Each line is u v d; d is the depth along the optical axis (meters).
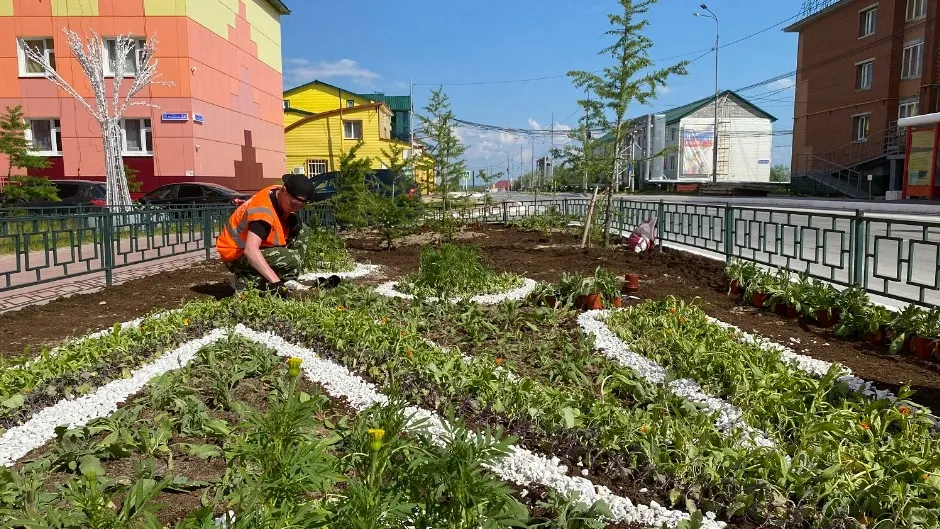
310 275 8.50
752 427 3.44
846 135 34.44
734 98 52.25
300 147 37.25
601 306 6.25
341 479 2.07
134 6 21.59
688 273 8.64
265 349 4.69
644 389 4.06
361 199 12.40
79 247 7.64
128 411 3.58
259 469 2.56
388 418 2.67
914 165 26.38
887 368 4.58
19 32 21.61
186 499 2.75
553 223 16.48
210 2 23.50
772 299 6.36
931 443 3.11
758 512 2.62
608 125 11.64
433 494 2.11
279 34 30.97
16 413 3.58
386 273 8.98
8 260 10.95
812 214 7.28
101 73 19.02
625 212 14.59
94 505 2.00
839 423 3.27
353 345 4.70
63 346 4.57
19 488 2.65
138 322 5.66
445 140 15.59
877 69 31.92
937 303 6.86
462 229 16.03
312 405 2.26
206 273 9.00
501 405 3.59
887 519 2.49
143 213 9.29
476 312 5.93
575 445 3.17
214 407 3.84
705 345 4.55
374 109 36.84
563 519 2.51
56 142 22.36
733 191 40.97
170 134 22.16
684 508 2.75
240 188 26.38
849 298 5.66
